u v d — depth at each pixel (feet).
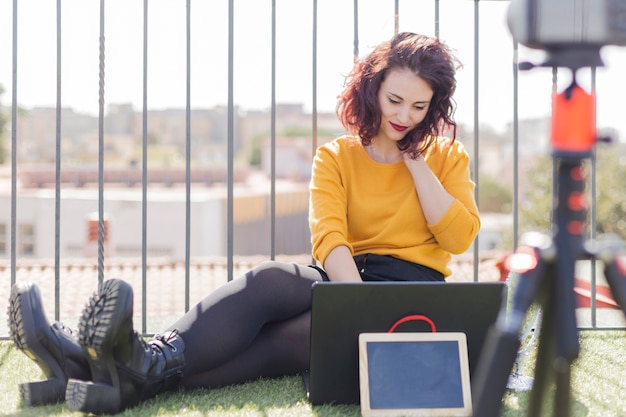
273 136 6.64
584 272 8.36
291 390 4.46
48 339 3.95
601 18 2.33
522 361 4.57
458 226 4.83
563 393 2.46
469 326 4.08
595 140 2.39
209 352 4.20
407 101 4.69
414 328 4.05
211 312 4.26
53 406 3.99
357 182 5.06
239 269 19.21
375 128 4.96
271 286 4.38
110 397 3.76
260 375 4.64
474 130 6.94
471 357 4.08
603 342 6.12
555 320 2.43
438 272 5.02
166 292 16.24
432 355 4.00
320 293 3.98
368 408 3.85
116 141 165.27
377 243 4.95
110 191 85.87
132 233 71.46
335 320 4.03
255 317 4.33
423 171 4.91
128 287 3.64
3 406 4.03
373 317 4.03
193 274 18.85
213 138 175.94
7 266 14.65
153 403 4.07
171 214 71.00
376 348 4.00
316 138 6.75
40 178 92.79
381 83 4.83
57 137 6.42
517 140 6.86
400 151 4.97
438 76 4.67
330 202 4.94
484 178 121.80
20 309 3.93
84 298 12.16
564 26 2.33
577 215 2.43
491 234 68.69
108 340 3.60
